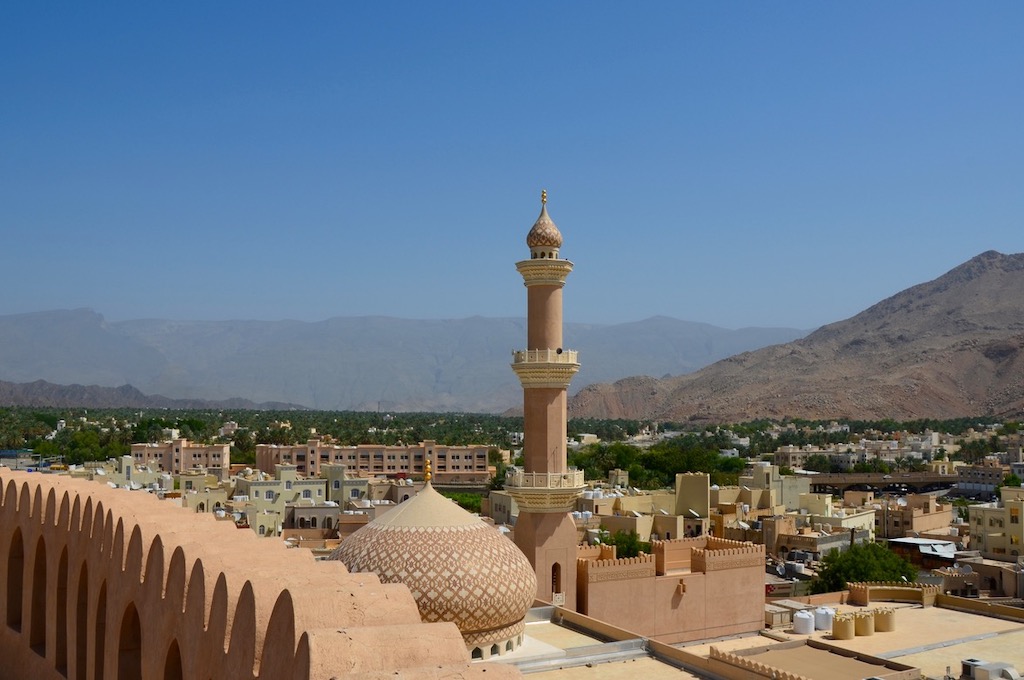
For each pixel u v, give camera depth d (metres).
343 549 46.06
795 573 120.81
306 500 150.75
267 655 24.69
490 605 44.06
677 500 145.62
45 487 47.75
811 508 166.50
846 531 141.12
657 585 67.44
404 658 22.28
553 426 64.25
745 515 151.38
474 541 44.91
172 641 31.20
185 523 37.38
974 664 51.53
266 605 25.67
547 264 64.12
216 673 27.50
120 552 36.34
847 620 64.12
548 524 63.84
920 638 64.25
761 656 56.38
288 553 32.88
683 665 47.81
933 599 76.31
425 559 43.38
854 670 53.22
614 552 72.56
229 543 34.06
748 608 71.12
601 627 53.00
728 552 70.56
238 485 150.12
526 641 50.12
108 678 36.94
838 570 102.88
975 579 105.81
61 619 44.31
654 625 67.06
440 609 43.22
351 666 21.56
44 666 45.16
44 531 46.28
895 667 53.53
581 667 47.22
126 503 41.22
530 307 65.31
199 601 28.92
